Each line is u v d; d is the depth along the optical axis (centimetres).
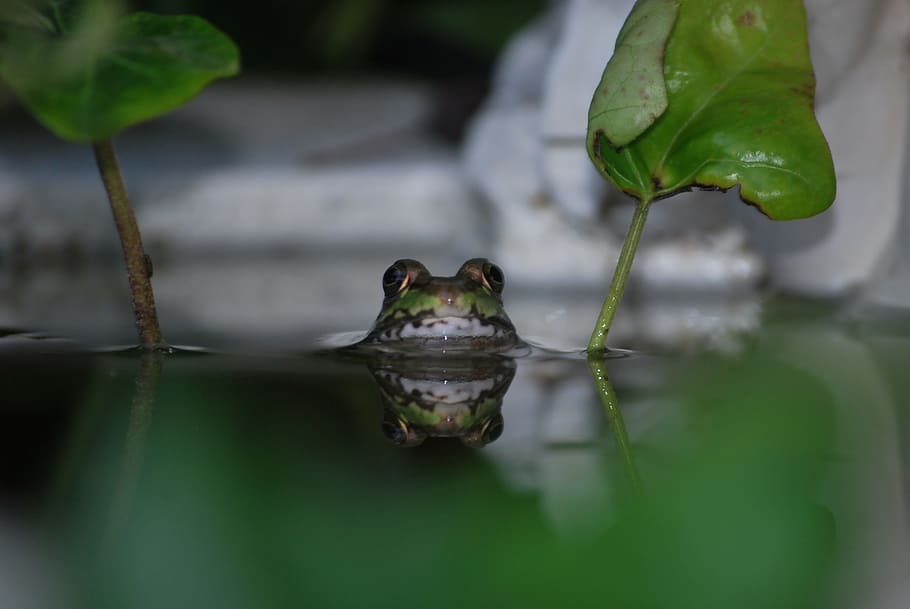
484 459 105
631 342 117
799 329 118
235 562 56
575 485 91
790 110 109
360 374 112
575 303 125
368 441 106
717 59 109
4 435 106
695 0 109
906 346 115
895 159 122
